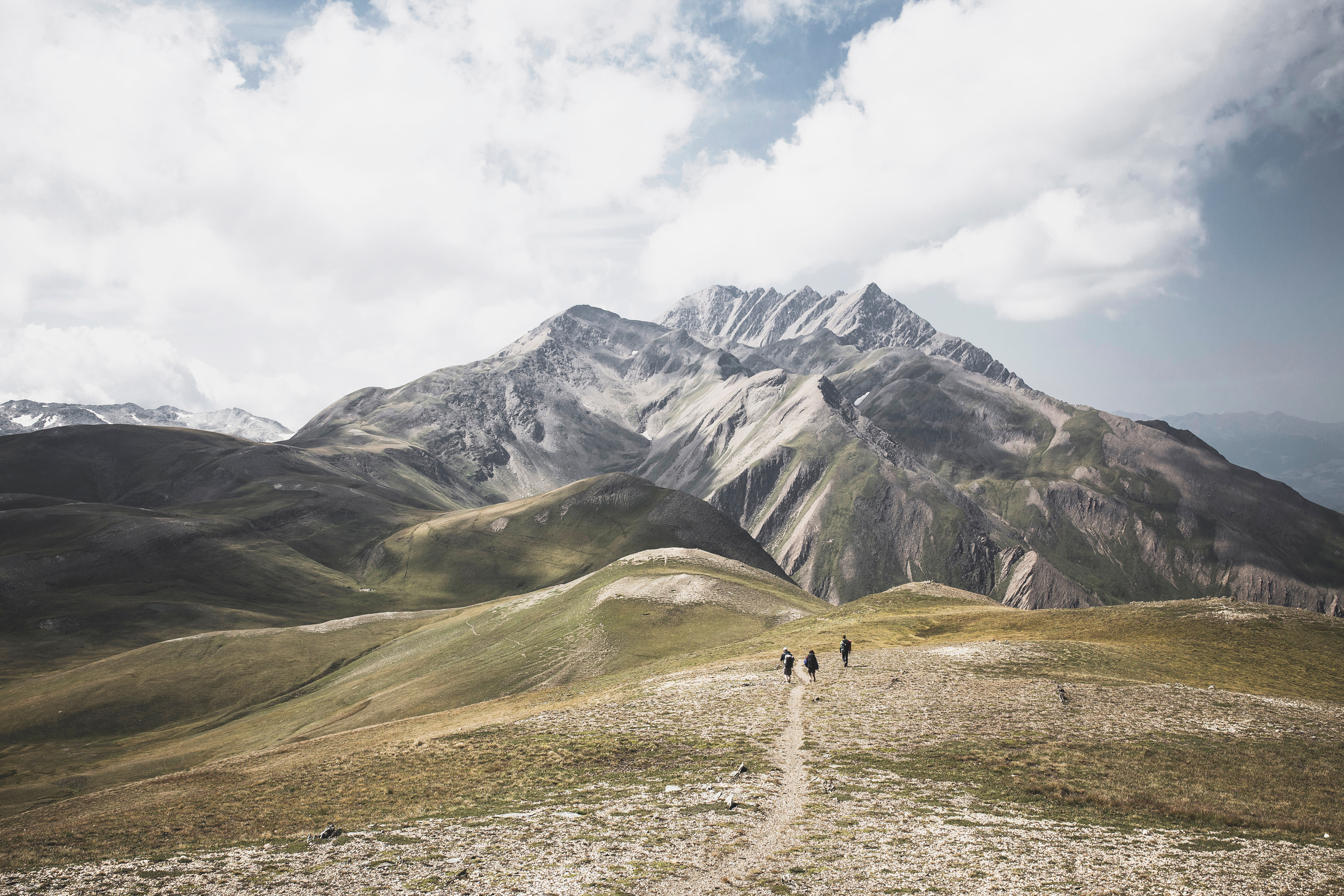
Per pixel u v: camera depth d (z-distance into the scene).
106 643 199.38
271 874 28.67
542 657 110.62
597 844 29.16
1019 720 45.44
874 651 72.19
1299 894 24.73
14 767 110.38
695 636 111.19
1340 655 66.75
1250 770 37.16
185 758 102.94
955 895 24.14
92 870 31.38
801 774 37.16
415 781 42.28
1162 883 25.28
